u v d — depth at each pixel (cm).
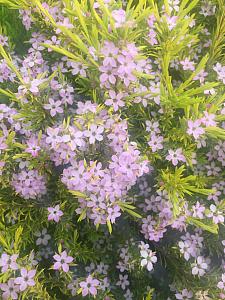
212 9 15
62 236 13
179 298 13
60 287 13
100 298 13
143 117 13
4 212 14
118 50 10
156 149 12
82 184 11
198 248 13
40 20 12
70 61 11
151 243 14
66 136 11
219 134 11
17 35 16
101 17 11
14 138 12
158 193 12
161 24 11
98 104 12
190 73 13
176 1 13
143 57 10
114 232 14
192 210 12
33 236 13
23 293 11
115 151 11
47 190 13
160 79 12
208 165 14
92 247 14
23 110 11
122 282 14
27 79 11
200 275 13
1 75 13
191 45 14
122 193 12
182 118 12
